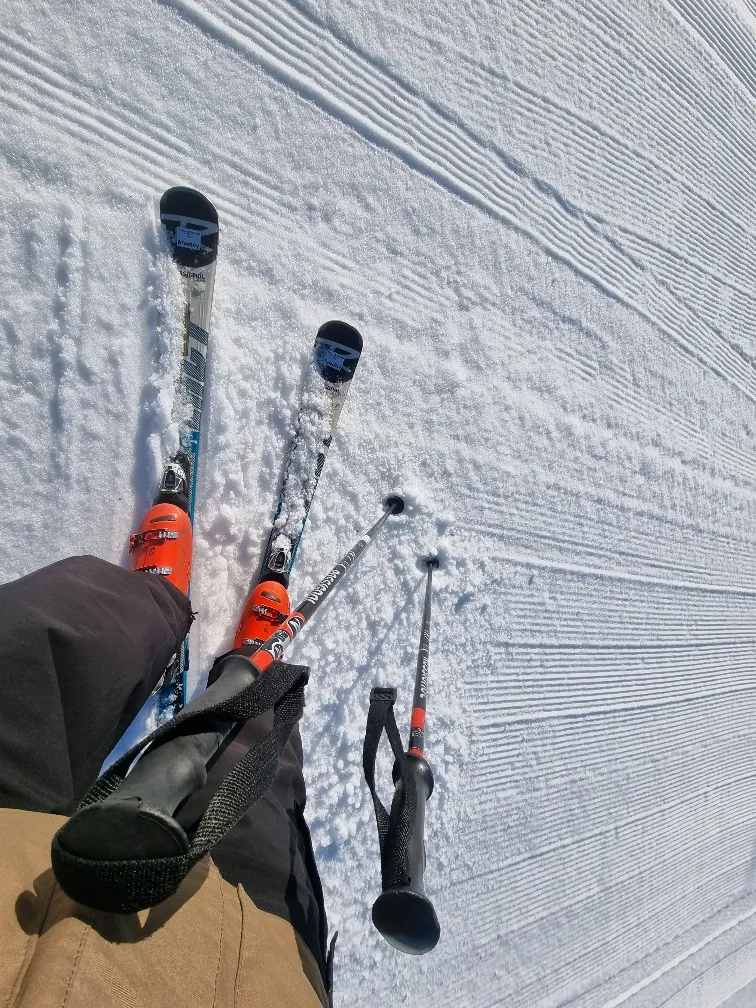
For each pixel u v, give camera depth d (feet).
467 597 8.42
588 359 9.71
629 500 10.20
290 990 2.87
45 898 2.43
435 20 8.18
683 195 10.82
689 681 11.02
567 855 9.35
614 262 9.97
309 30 7.34
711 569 11.35
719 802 11.44
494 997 8.58
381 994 7.68
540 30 9.07
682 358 10.91
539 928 9.02
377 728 3.69
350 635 7.50
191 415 6.59
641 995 9.95
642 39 10.18
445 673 8.23
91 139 6.29
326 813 7.29
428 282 8.18
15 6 6.02
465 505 8.43
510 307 8.89
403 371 7.97
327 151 7.47
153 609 4.78
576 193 9.52
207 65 6.82
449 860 8.23
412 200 8.05
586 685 9.64
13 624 3.64
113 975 2.23
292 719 3.02
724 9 11.21
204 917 2.82
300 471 7.15
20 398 6.03
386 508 7.79
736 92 11.47
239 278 6.95
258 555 7.01
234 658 3.54
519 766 8.89
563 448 9.40
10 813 2.86
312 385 7.23
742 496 11.84
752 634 11.94
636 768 10.22
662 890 10.50
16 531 6.04
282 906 3.76
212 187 6.84
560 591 9.37
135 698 4.36
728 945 11.27
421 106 8.10
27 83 6.06
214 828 2.29
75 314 6.20
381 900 3.08
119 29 6.41
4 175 5.95
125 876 2.07
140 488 6.46
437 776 8.13
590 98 9.64
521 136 8.95
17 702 3.44
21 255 6.01
